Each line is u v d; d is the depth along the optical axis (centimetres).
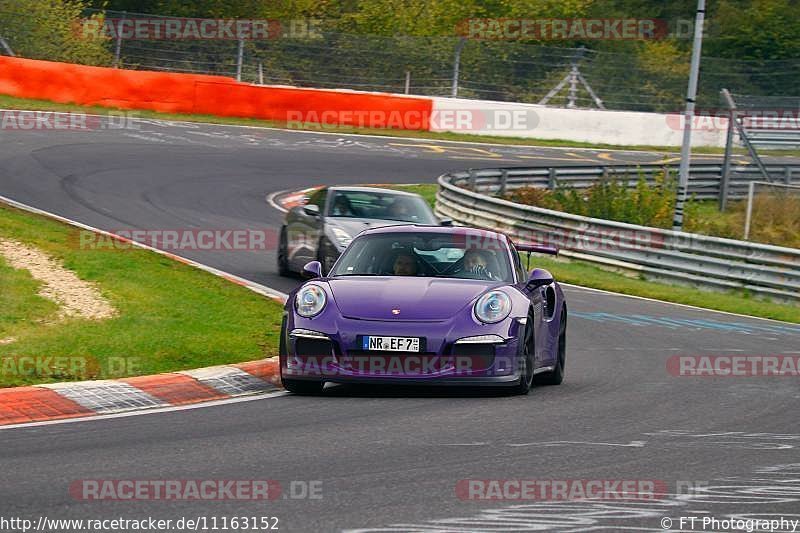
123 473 2306
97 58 13250
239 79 13862
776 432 2955
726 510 2108
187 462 2420
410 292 3391
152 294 4688
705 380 3897
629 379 3875
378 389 3525
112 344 3738
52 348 3616
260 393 3388
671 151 14812
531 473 2373
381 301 3338
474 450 2595
